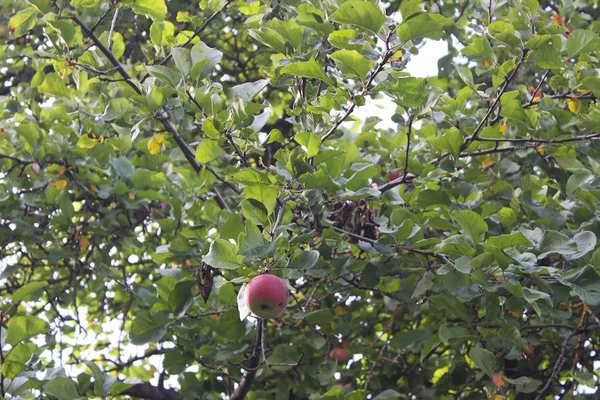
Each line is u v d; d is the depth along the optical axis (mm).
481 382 4805
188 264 4145
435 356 5406
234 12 6109
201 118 3455
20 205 4965
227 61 6641
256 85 3455
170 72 3457
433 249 3613
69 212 4812
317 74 3135
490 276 3104
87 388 3812
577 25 5219
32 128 4750
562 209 4016
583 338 4434
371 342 5453
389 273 4320
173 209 4496
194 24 4395
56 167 4883
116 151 5367
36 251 5078
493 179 4480
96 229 4910
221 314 4020
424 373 5172
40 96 6078
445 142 3764
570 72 3963
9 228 5082
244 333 3881
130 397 5477
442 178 4152
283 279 2779
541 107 3984
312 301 4566
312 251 2814
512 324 3867
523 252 3086
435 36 3008
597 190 3891
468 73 3986
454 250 3162
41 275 5219
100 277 5219
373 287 4070
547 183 4766
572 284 2926
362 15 3002
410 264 4172
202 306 4273
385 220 3637
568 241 3037
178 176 4715
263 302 2668
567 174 4578
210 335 4531
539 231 3172
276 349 4566
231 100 3398
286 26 3320
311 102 3410
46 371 3576
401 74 3260
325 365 4574
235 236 3020
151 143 3994
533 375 4785
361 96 3174
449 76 5953
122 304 5902
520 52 3639
